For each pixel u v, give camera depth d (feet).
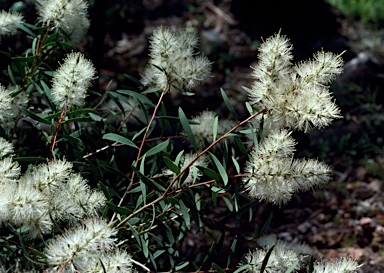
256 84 2.15
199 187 2.56
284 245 2.42
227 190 2.25
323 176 2.18
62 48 2.76
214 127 2.25
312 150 4.50
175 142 3.38
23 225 2.14
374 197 4.10
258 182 2.17
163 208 2.42
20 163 2.55
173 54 2.38
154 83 2.56
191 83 2.39
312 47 6.03
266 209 3.86
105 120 2.58
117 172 2.40
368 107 4.95
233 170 2.89
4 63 2.97
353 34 6.23
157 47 2.37
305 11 6.16
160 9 6.11
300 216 3.85
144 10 6.02
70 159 2.62
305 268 2.63
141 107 2.46
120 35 5.51
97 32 3.50
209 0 6.39
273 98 2.13
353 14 6.64
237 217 2.47
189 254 3.44
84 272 2.03
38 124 2.62
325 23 6.22
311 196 4.02
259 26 6.15
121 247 2.36
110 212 2.72
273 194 2.19
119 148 2.92
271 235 2.49
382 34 6.24
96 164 2.65
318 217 3.86
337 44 6.01
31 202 2.02
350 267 2.19
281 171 2.14
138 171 2.26
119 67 5.04
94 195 2.21
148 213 2.35
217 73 5.38
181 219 2.55
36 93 2.65
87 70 2.23
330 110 2.07
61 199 2.14
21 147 2.71
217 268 2.32
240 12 6.20
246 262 2.39
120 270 2.06
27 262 2.15
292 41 6.07
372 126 4.82
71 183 2.20
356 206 3.98
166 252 2.47
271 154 2.15
